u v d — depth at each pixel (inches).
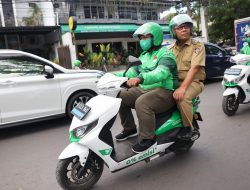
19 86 230.7
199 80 155.1
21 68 236.2
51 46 916.6
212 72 452.8
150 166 157.6
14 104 229.3
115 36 1055.0
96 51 1019.9
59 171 126.3
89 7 1081.4
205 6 986.1
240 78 241.0
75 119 129.2
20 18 950.4
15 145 213.2
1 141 225.5
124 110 148.8
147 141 138.6
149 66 141.2
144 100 136.7
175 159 164.7
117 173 152.0
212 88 409.1
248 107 271.9
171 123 146.3
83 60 918.4
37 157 185.5
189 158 165.2
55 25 891.4
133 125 152.3
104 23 1021.8
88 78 262.1
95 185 141.0
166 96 141.1
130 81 125.2
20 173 163.3
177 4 1064.2
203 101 321.7
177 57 157.2
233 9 1195.3
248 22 581.3
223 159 161.3
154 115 139.2
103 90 130.4
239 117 242.7
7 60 231.1
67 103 254.4
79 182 132.3
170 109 148.5
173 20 153.5
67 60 780.6
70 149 126.1
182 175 145.8
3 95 224.7
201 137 199.9
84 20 1014.4
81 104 131.1
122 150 139.6
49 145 206.8
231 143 184.9
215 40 1334.9
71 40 779.4
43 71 245.3
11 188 146.5
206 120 241.3
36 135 233.8
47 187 144.6
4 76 228.2
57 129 246.2
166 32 1011.3
